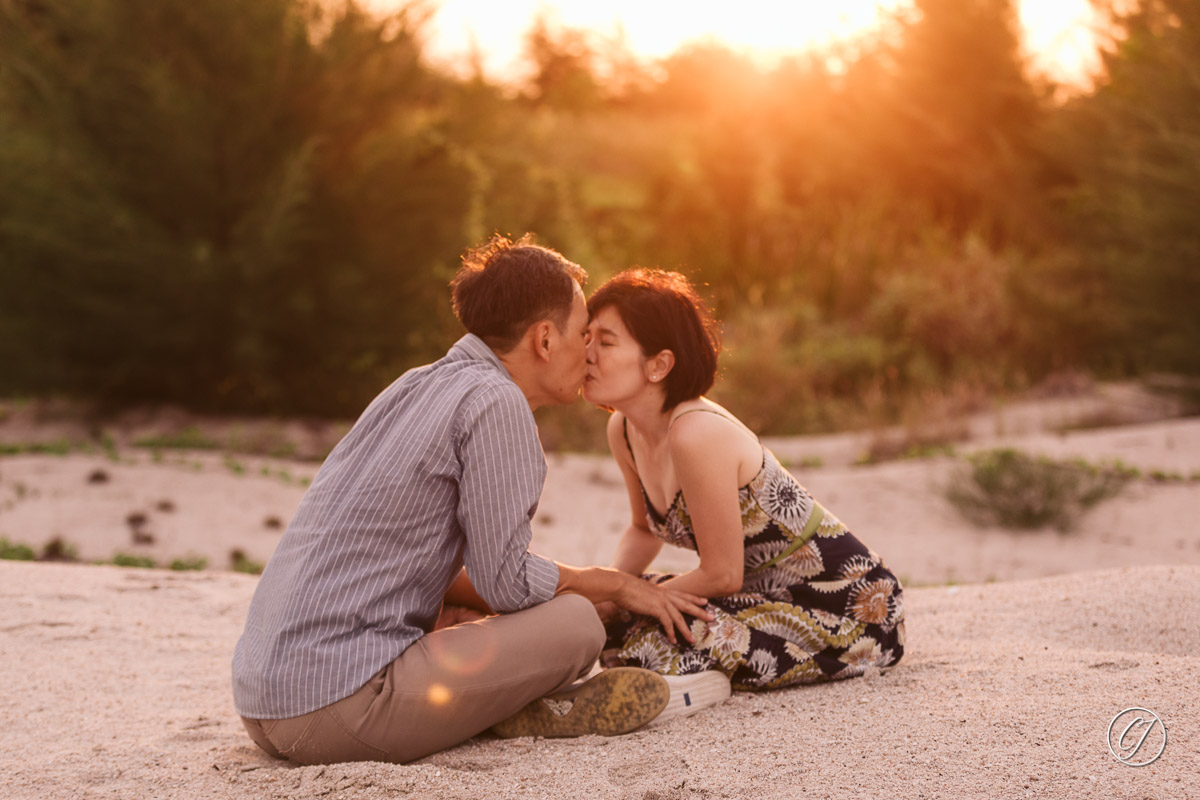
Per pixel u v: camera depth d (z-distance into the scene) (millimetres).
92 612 3816
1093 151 12555
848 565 2844
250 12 9312
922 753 2219
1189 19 10211
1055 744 2189
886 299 13281
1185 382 10305
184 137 8891
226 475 7551
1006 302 12469
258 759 2438
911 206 16281
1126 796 1919
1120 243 11609
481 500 2320
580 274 2547
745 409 10719
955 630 3355
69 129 8961
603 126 27906
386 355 10195
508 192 11227
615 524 6961
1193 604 3234
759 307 14031
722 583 2709
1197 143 9812
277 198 8938
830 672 2793
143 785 2271
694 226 17734
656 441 2779
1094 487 6844
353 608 2291
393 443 2340
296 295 9422
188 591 4234
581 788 2158
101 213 8688
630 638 2797
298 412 10180
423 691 2301
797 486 2820
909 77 16562
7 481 7012
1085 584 3666
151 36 9234
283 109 9594
